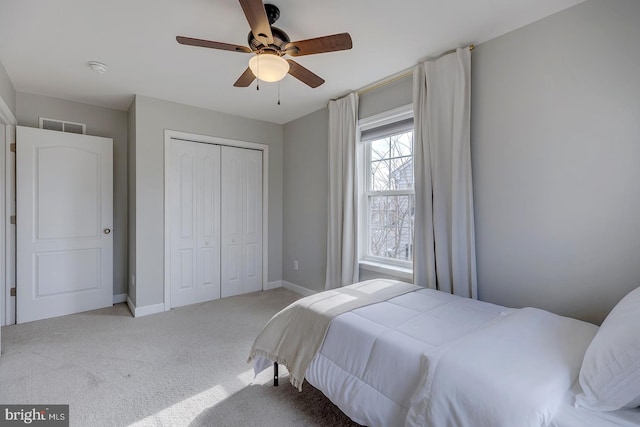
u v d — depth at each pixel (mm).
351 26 2061
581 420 918
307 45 1799
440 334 1460
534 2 1830
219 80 2914
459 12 1921
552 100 1940
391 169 3070
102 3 1824
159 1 1811
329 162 3465
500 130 2180
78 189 3354
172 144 3531
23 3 1815
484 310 1789
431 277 2512
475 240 2322
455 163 2314
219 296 3926
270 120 4234
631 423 896
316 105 3637
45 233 3182
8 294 3014
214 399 1873
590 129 1800
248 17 1564
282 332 1907
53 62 2555
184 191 3631
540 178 1998
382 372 1365
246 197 4148
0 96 2533
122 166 3732
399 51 2393
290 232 4301
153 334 2803
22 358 2332
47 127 3291
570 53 1866
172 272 3545
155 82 2955
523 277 2092
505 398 998
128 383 2025
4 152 2984
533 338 1324
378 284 2354
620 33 1696
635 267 1671
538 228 2016
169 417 1710
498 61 2184
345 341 1562
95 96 3305
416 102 2594
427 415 1124
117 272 3729
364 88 3088
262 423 1668
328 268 3479
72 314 3303
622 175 1699
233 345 2600
